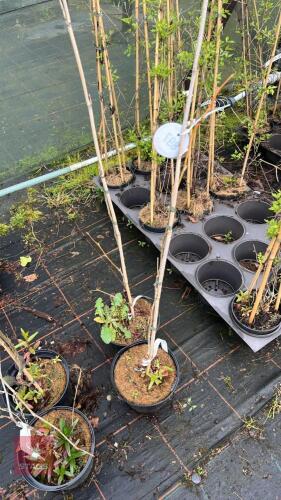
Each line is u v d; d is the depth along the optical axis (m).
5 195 1.36
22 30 1.17
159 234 1.12
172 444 0.82
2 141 1.34
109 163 1.30
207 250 1.08
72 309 1.05
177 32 1.03
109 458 0.81
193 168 1.16
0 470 0.81
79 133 1.46
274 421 0.84
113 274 1.13
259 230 1.12
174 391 0.83
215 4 0.98
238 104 1.39
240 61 1.24
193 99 0.90
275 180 1.31
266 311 0.90
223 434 0.83
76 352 0.97
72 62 1.31
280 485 0.77
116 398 0.89
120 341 0.91
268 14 1.29
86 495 0.77
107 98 1.42
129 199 1.25
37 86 1.30
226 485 0.77
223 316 0.93
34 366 0.82
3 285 1.12
